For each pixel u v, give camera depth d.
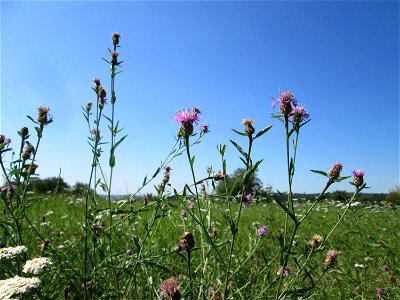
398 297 0.40
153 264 0.35
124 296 0.36
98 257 0.45
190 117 0.33
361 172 0.34
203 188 0.44
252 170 0.29
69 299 0.37
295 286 0.39
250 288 0.39
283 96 0.31
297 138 0.30
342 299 0.40
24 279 0.27
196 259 0.49
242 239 0.59
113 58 0.47
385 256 0.54
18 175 0.37
